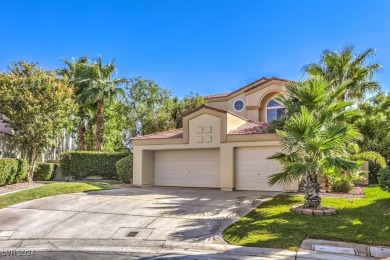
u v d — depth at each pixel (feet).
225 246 27.09
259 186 55.16
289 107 41.52
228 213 37.91
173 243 28.35
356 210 36.52
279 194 49.62
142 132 104.83
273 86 75.05
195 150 63.82
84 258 25.14
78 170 81.46
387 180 40.68
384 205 38.68
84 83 91.40
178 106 99.45
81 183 62.23
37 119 64.49
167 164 66.18
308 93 38.22
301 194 48.98
